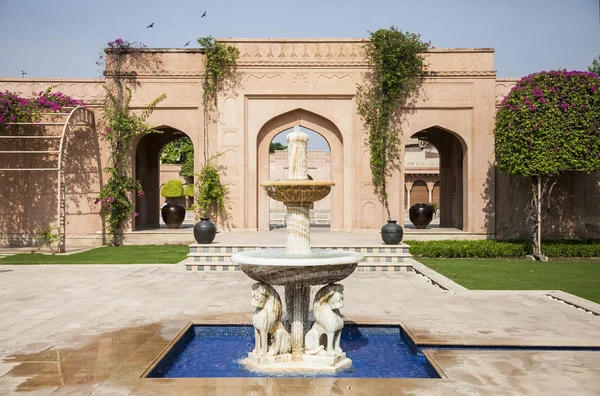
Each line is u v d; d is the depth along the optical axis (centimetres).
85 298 609
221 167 1189
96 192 1191
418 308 555
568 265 921
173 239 1206
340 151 1206
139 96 1189
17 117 1116
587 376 342
